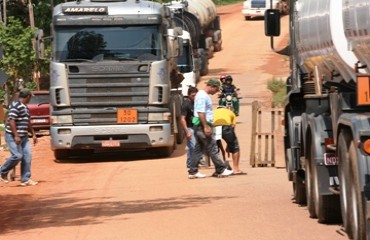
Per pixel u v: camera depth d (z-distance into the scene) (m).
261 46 125.62
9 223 28.14
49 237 24.91
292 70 31.78
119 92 46.91
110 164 46.25
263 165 42.34
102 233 25.09
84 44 46.94
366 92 20.62
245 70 105.94
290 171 30.14
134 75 46.84
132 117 46.91
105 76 46.78
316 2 25.81
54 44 47.12
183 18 79.44
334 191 23.78
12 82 79.75
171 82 51.22
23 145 38.50
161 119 47.12
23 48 79.06
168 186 35.84
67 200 33.09
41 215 29.64
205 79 96.06
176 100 53.62
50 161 48.84
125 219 27.56
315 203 25.75
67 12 46.94
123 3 47.53
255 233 23.98
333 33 23.36
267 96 82.62
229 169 38.75
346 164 21.94
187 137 38.22
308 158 26.50
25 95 38.59
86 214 29.17
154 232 24.84
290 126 29.81
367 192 20.38
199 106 37.62
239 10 169.38
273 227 24.91
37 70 81.38
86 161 48.25
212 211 28.38
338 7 23.17
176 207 29.70
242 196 31.86
